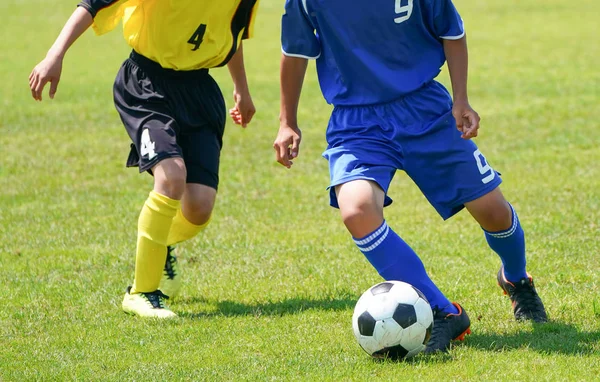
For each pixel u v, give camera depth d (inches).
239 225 912.9
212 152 655.1
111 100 1784.0
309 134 1457.9
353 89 559.8
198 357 526.3
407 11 542.6
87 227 916.6
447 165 551.8
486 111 1585.9
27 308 650.8
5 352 547.8
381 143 546.9
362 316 506.9
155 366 510.9
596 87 1800.0
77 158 1285.7
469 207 559.5
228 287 700.0
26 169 1215.6
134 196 1059.9
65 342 565.9
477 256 767.7
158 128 625.6
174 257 679.1
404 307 502.9
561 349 519.8
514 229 567.5
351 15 543.8
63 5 3695.9
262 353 533.0
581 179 1072.8
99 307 652.7
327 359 514.6
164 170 617.9
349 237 853.8
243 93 705.6
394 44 550.3
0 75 2107.5
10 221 946.1
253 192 1074.1
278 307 639.1
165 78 641.6
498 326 578.9
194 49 637.9
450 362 500.1
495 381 465.4
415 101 554.9
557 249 776.9
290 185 1111.0
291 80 570.3
